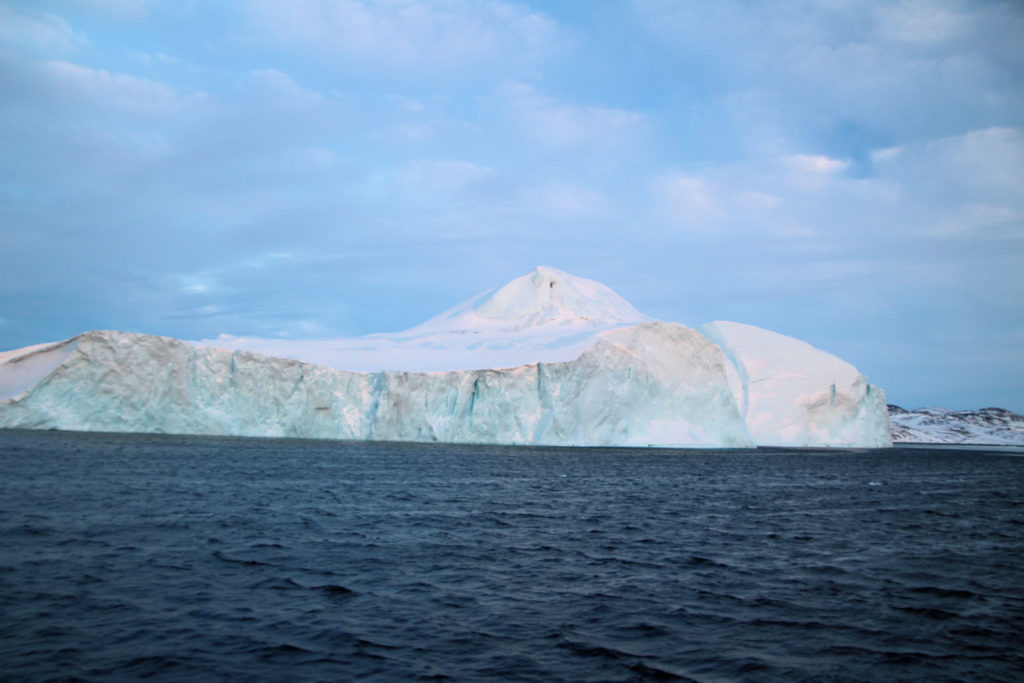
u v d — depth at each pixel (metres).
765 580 19.86
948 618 16.55
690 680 12.57
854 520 32.31
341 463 52.69
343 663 12.82
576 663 13.20
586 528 27.95
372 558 21.03
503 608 16.44
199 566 19.16
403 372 80.50
